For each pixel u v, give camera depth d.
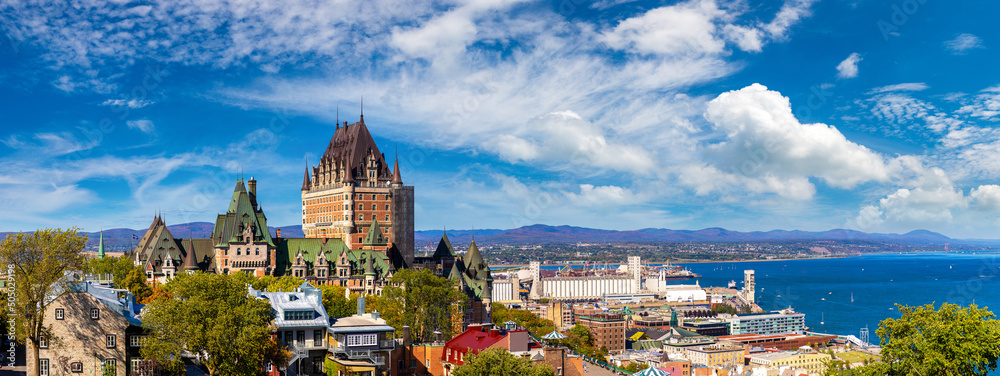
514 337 134.25
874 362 115.31
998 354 104.31
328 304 184.75
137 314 121.00
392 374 131.25
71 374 106.56
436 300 180.12
